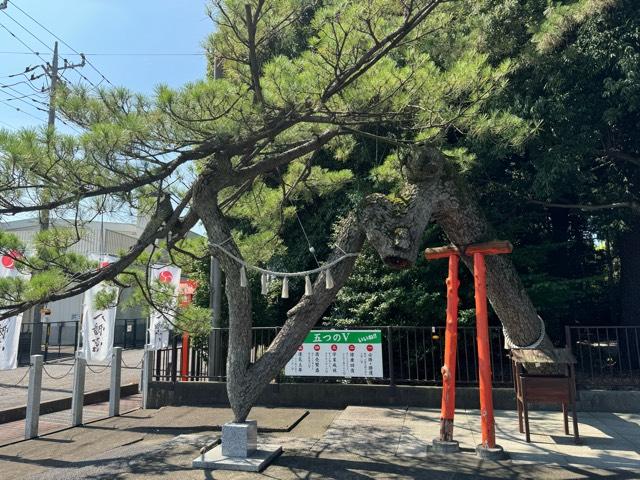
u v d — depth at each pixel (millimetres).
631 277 11008
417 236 5914
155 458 5992
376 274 9938
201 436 6996
